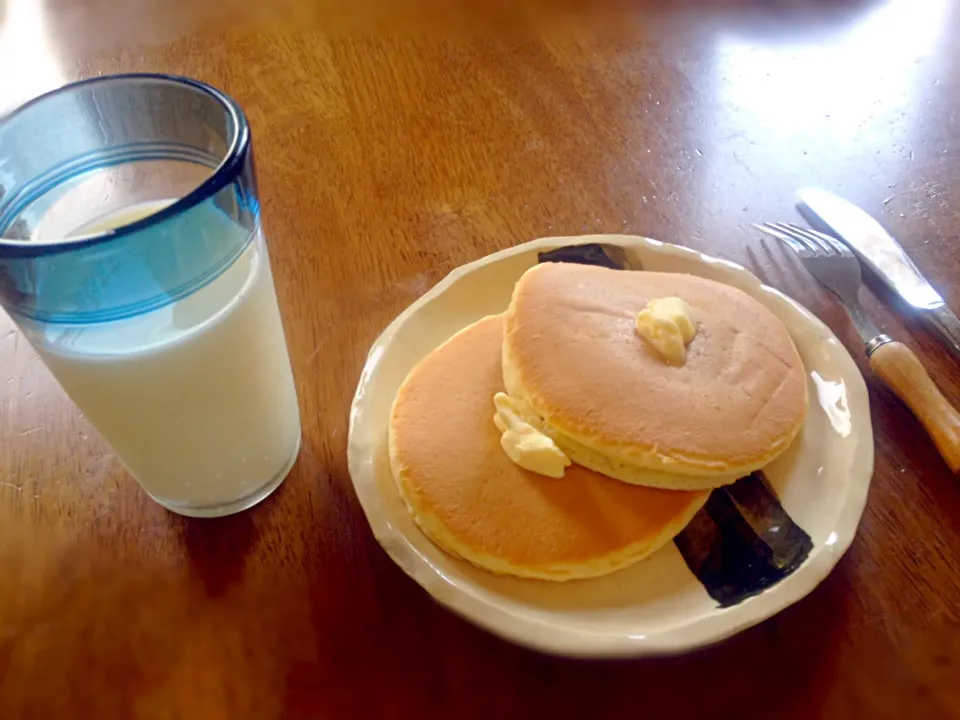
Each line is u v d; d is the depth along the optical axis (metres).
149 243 0.22
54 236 0.28
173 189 0.29
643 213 0.46
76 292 0.22
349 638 0.28
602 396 0.29
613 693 0.26
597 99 0.54
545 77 0.55
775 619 0.28
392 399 0.33
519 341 0.31
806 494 0.30
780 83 0.55
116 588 0.29
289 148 0.50
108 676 0.27
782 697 0.26
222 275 0.25
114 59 0.57
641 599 0.28
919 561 0.29
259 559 0.30
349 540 0.31
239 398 0.28
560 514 0.29
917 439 0.33
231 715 0.26
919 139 0.50
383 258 0.43
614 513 0.29
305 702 0.26
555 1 0.62
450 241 0.44
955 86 0.54
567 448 0.30
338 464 0.33
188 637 0.28
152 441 0.27
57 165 0.27
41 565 0.30
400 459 0.30
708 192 0.47
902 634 0.27
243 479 0.31
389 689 0.27
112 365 0.24
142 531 0.31
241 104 0.53
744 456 0.29
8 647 0.28
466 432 0.30
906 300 0.38
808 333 0.35
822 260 0.40
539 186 0.47
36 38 0.59
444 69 0.56
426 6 0.62
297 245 0.43
